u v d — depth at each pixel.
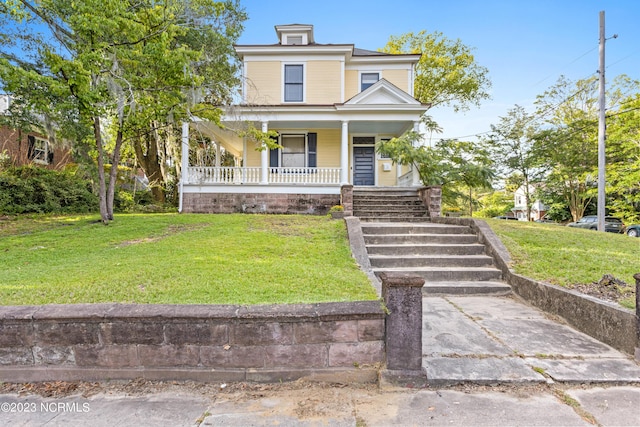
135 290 3.93
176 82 7.96
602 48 13.00
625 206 17.69
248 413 2.31
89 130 9.79
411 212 9.77
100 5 6.69
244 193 12.20
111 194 9.50
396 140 11.48
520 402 2.43
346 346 2.70
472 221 7.20
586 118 19.89
